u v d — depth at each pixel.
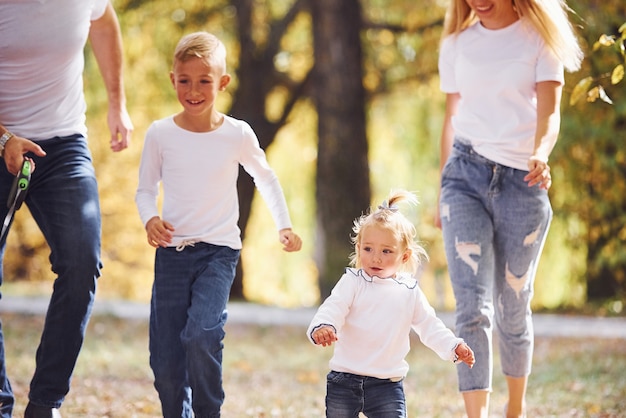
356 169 35.75
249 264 56.56
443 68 12.38
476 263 11.51
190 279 10.51
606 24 26.62
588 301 33.91
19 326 24.55
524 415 12.21
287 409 14.85
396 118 44.12
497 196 11.58
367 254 9.99
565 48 11.51
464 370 11.30
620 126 29.39
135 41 40.53
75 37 10.62
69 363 10.56
